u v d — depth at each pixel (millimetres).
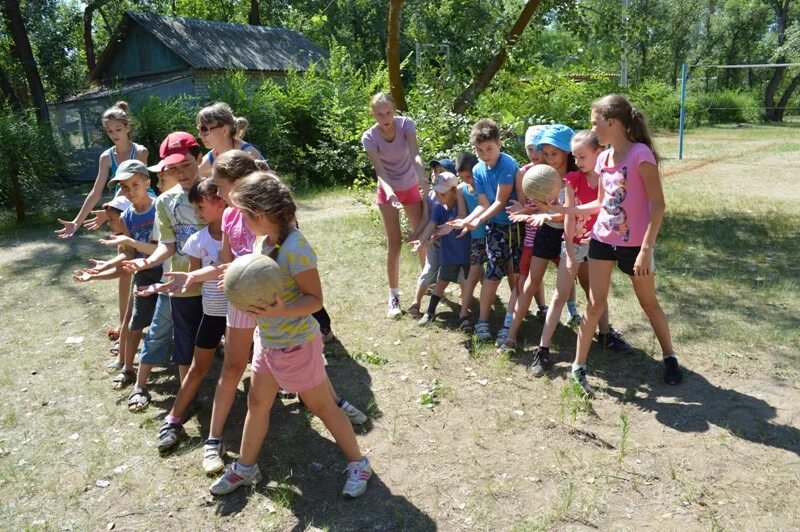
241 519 3273
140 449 3961
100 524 3279
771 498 3207
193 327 4109
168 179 4371
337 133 15094
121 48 26344
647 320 5605
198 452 3900
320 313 5320
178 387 4809
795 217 10000
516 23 10664
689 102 34531
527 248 5059
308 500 3406
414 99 10086
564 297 4625
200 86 22984
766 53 46031
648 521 3092
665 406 4156
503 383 4594
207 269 3484
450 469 3611
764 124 37031
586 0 11602
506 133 9203
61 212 13914
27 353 5586
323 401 3297
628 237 4078
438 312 6137
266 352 3154
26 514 3377
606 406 4207
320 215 12180
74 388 4852
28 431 4238
